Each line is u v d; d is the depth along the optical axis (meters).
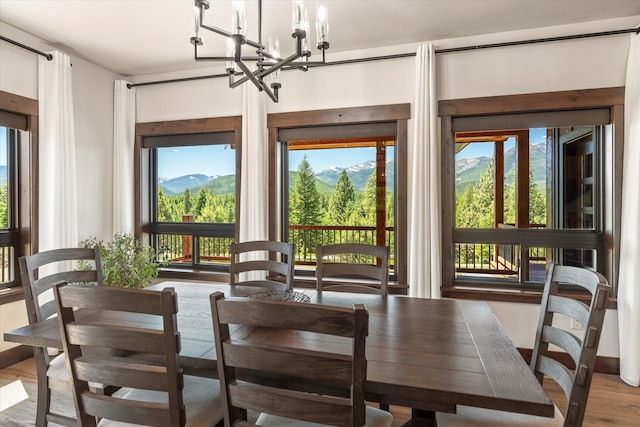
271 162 3.61
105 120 3.84
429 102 3.08
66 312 1.27
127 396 1.58
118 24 2.91
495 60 3.05
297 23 1.64
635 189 2.61
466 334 1.54
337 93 3.43
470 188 3.28
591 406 2.35
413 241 3.11
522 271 3.14
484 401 1.04
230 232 3.89
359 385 0.98
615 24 2.81
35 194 3.09
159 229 4.14
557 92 2.91
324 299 2.10
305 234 3.87
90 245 3.56
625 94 2.75
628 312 2.64
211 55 3.50
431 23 2.89
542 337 1.58
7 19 2.83
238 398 1.12
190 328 1.60
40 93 3.11
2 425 2.14
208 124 3.78
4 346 2.89
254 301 1.02
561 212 3.12
